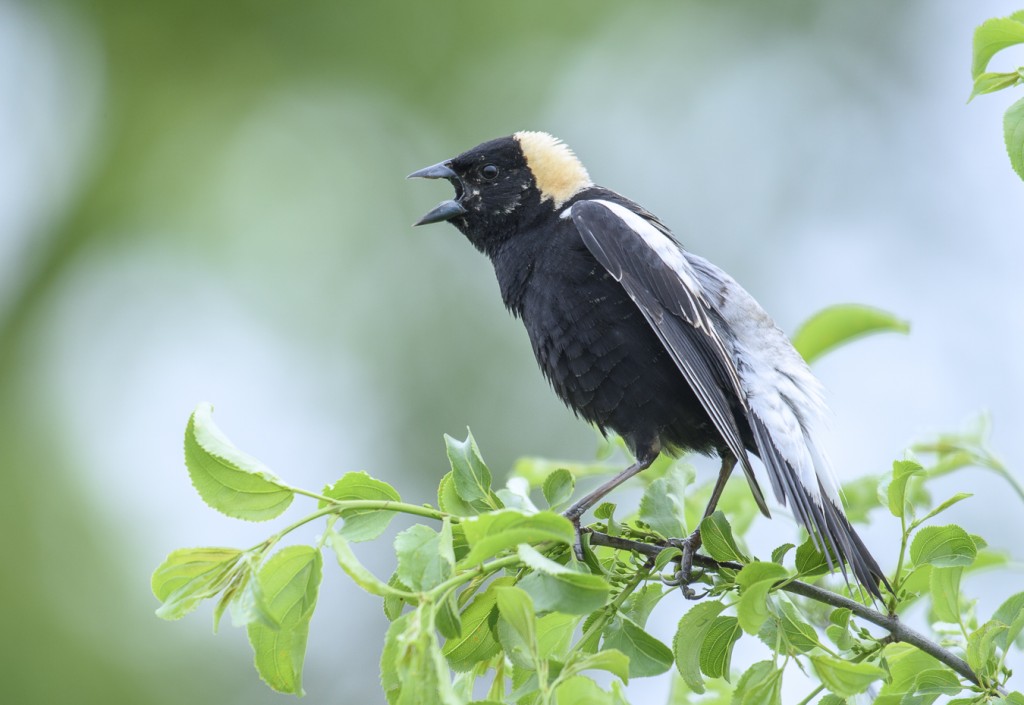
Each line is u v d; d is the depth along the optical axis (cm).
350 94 1611
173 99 1617
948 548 492
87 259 1570
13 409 1498
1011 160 530
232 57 1620
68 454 1477
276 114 1605
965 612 565
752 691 444
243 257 1551
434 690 389
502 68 1606
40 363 1530
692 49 1630
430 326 1521
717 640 488
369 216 1567
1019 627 481
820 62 1619
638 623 492
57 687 1281
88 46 1630
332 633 1329
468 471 481
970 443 679
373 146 1593
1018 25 530
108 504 1438
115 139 1606
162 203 1582
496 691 491
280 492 436
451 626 414
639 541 538
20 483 1444
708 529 507
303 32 1623
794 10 1630
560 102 1603
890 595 500
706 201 1587
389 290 1541
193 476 432
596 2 1628
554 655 473
